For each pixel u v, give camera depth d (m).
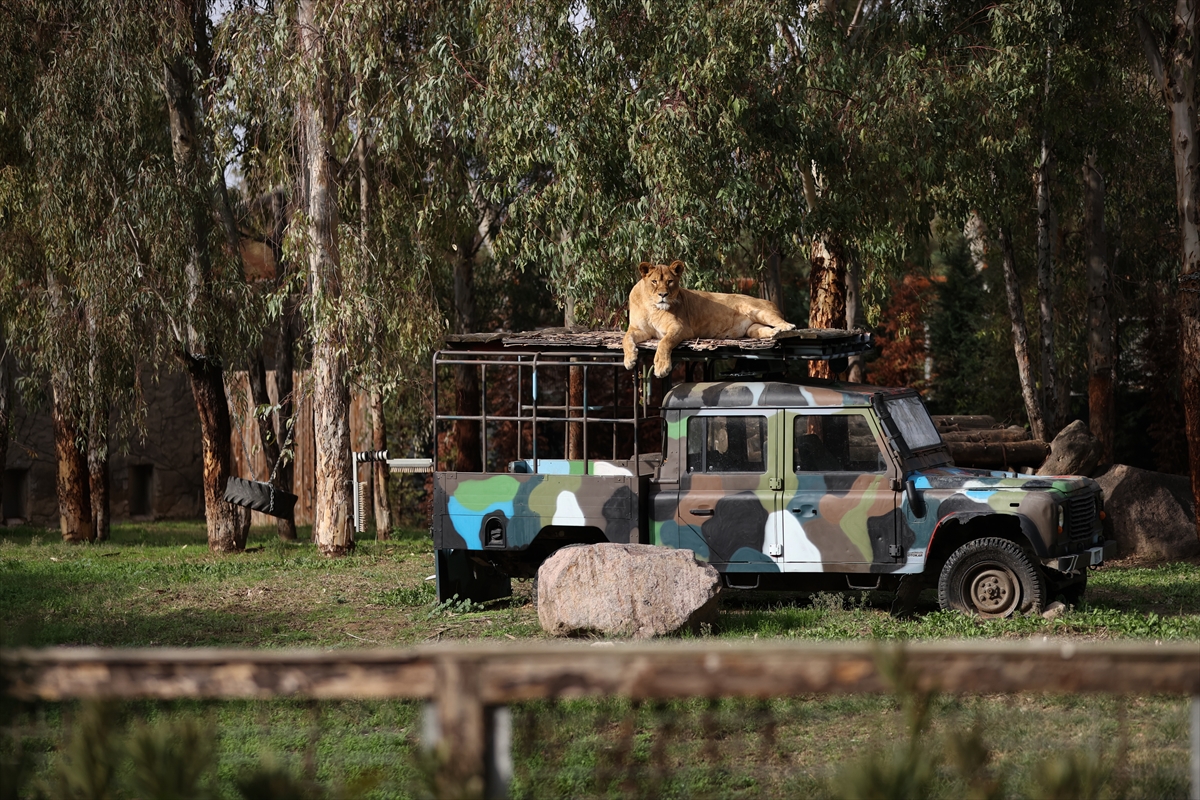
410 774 8.12
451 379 47.81
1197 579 20.11
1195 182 24.67
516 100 23.62
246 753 8.80
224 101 26.95
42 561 26.75
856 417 15.12
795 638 13.59
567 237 25.39
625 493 15.50
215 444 29.78
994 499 14.56
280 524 35.88
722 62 22.25
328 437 28.05
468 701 4.51
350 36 25.53
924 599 16.95
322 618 16.73
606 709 9.45
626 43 24.67
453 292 41.91
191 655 4.64
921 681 4.49
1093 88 30.81
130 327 27.81
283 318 37.75
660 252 22.67
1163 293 39.25
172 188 27.48
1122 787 5.30
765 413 15.30
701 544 15.37
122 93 27.38
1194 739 4.72
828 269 26.23
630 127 23.27
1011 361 45.44
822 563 15.05
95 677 4.68
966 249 51.78
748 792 7.52
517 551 16.44
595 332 17.28
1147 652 4.47
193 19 30.22
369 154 31.12
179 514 45.56
